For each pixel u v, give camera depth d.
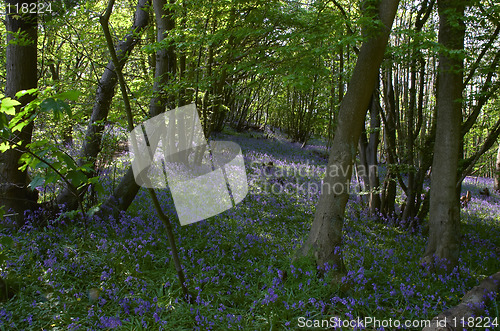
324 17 5.30
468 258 6.35
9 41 4.48
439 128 5.74
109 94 6.12
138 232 5.38
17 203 4.95
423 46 4.91
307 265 4.66
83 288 3.88
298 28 5.51
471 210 11.69
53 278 3.84
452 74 5.59
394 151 8.91
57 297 3.59
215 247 5.20
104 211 5.80
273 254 5.38
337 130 5.00
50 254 4.21
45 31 5.69
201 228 6.02
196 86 5.98
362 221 8.66
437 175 5.71
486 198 15.11
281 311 3.80
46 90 2.25
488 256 6.64
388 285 4.78
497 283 4.45
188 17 5.87
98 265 4.26
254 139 21.28
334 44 4.78
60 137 6.05
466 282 5.23
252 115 26.36
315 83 5.82
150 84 6.24
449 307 4.33
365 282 4.40
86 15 5.70
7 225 4.72
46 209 5.30
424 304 4.05
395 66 8.58
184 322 3.49
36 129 5.86
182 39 5.70
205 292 4.02
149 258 4.64
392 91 8.77
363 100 4.87
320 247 4.79
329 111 10.95
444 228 5.59
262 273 4.64
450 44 5.54
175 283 4.15
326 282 4.25
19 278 3.69
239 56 5.68
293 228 7.17
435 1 7.31
